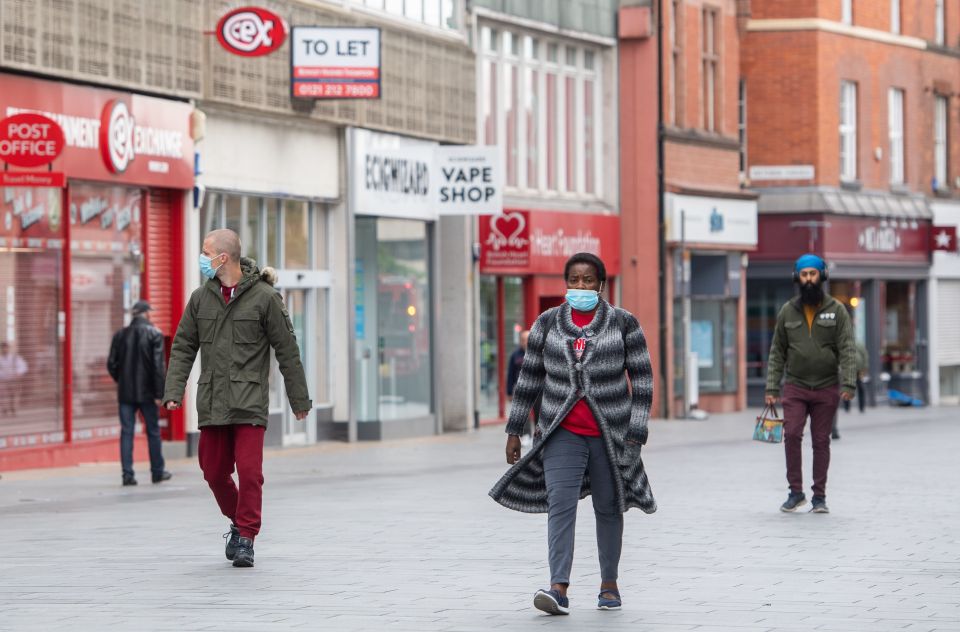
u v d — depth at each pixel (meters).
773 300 110.06
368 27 65.88
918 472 51.41
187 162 59.91
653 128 94.00
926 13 122.31
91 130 54.88
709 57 101.69
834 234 109.44
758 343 110.31
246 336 29.11
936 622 23.28
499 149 75.75
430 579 27.59
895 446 65.81
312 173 68.44
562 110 89.81
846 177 113.38
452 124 78.31
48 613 24.09
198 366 60.12
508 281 85.00
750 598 25.56
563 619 23.61
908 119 120.19
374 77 65.81
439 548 31.89
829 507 40.12
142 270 58.62
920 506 40.34
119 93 56.34
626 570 28.86
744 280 104.06
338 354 70.81
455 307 79.75
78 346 55.59
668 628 22.84
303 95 65.69
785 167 107.88
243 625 23.05
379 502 41.91
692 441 71.31
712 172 100.31
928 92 122.50
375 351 72.94
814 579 27.66
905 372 120.00
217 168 62.41
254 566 29.19
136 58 57.00
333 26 65.81
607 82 93.75
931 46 122.38
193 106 60.41
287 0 66.00
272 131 65.81
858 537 33.78
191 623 23.20
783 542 32.94
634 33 93.19
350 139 70.44
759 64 109.06
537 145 87.62
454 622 23.34
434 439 74.25
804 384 38.97
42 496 44.16
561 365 24.42
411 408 75.88
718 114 102.44
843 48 111.56
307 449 66.31
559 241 86.50
